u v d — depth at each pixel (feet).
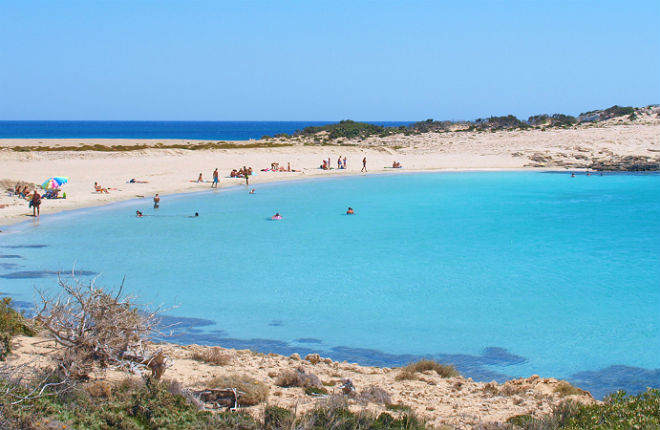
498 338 63.26
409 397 39.83
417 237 117.39
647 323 68.13
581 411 34.78
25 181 160.97
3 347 37.32
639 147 286.05
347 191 188.14
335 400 34.12
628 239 116.37
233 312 70.59
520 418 34.04
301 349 59.47
